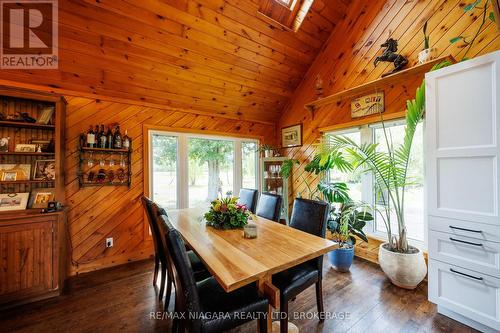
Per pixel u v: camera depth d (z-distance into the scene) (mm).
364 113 2812
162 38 2439
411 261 2066
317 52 3428
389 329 1626
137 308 1894
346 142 2312
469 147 1582
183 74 2877
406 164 2074
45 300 2004
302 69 3572
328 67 3309
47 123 2252
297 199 2084
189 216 2289
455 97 1647
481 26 1969
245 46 2871
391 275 2154
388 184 2189
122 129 2842
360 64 2916
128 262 2857
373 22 2797
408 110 1929
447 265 1699
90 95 2633
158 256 2188
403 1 2520
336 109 3178
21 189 2246
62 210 2156
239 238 1618
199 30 2508
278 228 1876
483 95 1522
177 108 3256
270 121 4254
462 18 2098
